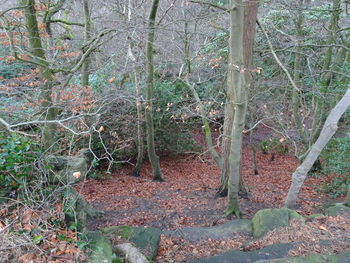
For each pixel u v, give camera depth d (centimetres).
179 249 459
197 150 1262
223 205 691
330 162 849
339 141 787
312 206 688
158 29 690
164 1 980
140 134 992
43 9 615
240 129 530
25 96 573
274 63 916
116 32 594
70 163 437
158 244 465
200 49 887
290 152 1261
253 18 627
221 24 931
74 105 600
